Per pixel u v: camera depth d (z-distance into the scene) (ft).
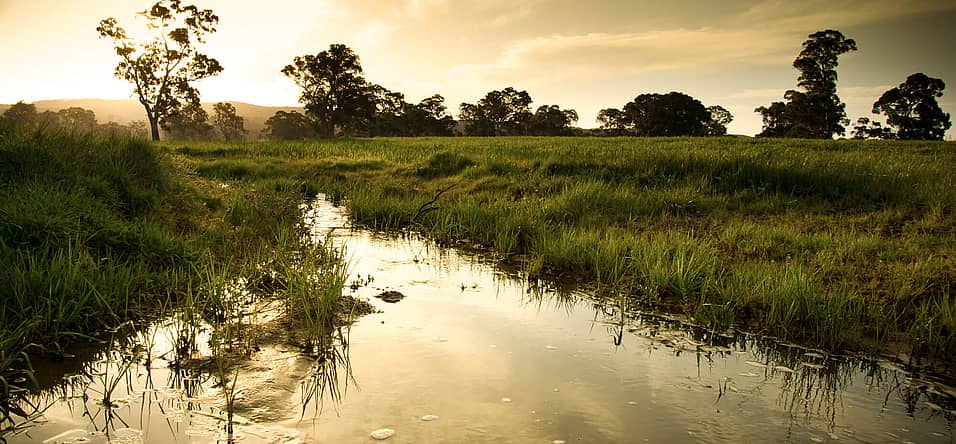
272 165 61.11
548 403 11.42
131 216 25.21
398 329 15.66
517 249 27.89
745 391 12.40
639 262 21.68
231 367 12.88
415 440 9.86
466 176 49.98
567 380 12.61
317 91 249.55
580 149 71.77
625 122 347.36
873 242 24.23
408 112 347.36
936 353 14.71
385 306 17.94
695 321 17.20
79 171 25.80
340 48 244.63
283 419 10.57
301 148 81.46
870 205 33.83
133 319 15.85
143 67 183.32
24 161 24.58
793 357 14.58
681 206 34.94
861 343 15.46
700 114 310.86
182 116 324.80
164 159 35.06
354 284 20.53
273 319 16.16
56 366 12.80
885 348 15.16
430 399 11.45
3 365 11.75
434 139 147.64
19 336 12.89
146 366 12.89
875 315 16.49
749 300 18.07
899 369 13.91
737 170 41.96
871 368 13.98
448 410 10.99
